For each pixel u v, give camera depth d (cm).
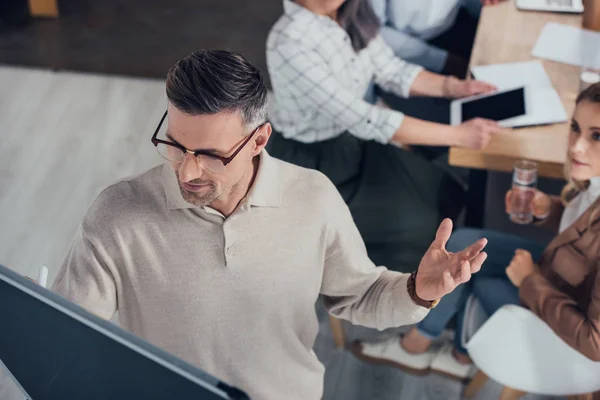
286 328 162
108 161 361
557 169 249
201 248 150
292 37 263
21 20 459
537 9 310
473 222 291
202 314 155
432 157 314
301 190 154
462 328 256
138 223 149
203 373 98
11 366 130
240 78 132
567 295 236
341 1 263
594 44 291
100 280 151
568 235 238
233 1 474
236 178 141
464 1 316
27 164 360
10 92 404
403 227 273
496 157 257
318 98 267
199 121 131
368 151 288
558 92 271
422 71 298
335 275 163
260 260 152
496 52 291
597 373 233
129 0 479
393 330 279
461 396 265
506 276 254
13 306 116
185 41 441
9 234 325
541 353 240
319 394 179
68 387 120
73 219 332
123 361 105
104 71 419
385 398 266
